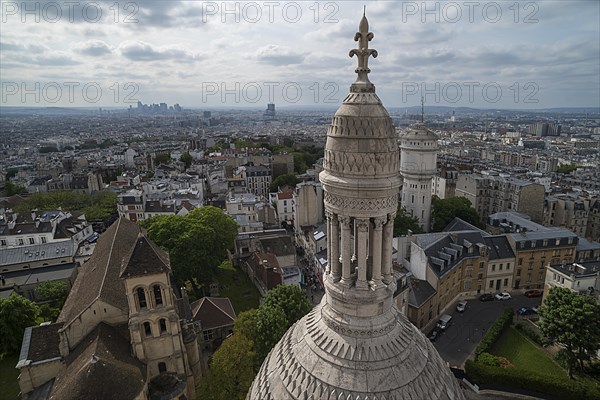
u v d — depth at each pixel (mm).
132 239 78438
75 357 49469
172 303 52656
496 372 60344
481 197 149500
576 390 55750
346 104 19266
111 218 152750
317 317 22250
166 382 51969
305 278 104312
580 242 102875
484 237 97875
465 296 94625
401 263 92062
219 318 74062
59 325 54812
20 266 94688
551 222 139750
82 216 135125
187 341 57875
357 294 19953
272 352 23641
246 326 59125
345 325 20062
